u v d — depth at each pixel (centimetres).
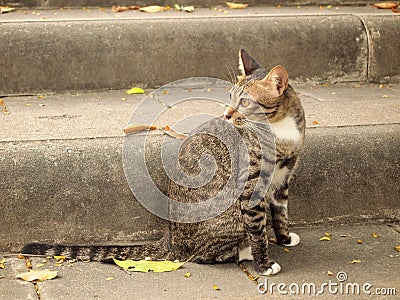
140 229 426
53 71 565
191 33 583
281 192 412
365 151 451
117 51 572
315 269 388
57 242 417
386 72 614
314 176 443
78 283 370
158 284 370
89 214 418
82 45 567
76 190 416
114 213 421
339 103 525
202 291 363
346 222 451
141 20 587
